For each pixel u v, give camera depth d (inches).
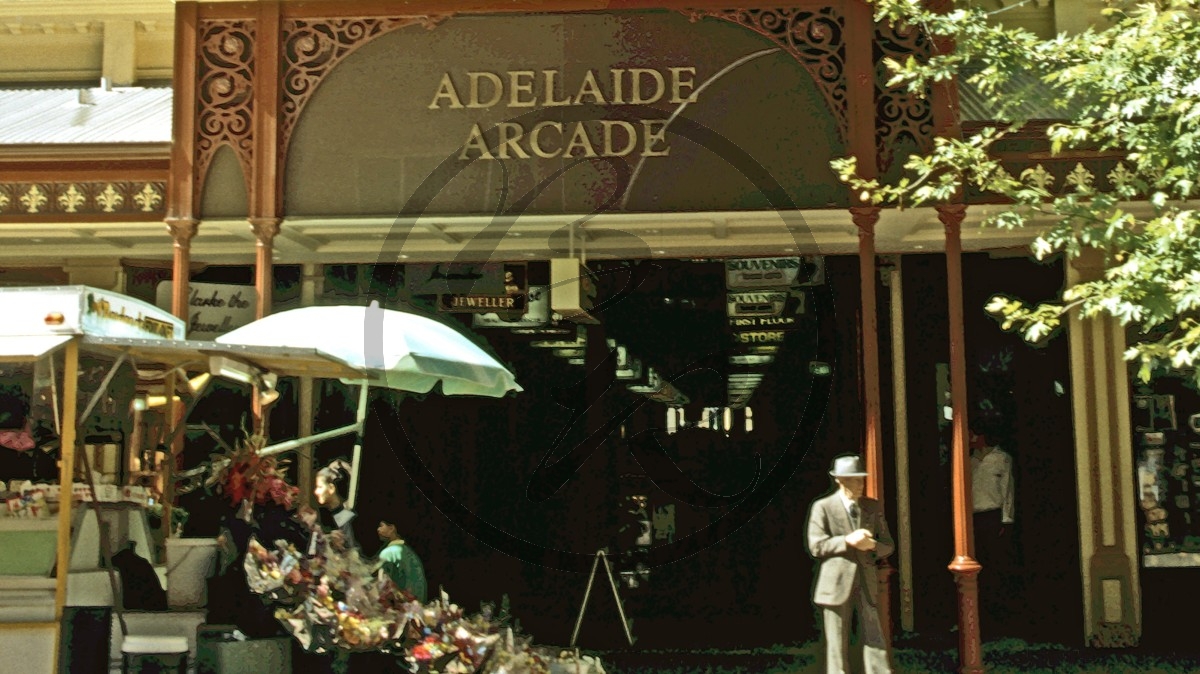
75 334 308.7
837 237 499.2
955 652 453.7
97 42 530.3
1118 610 489.1
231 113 418.6
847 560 347.9
